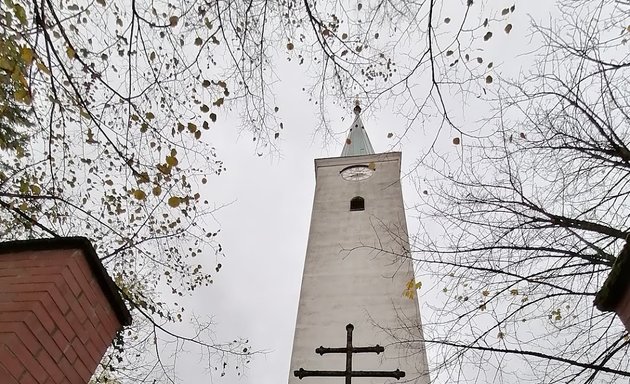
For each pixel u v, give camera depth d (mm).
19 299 4633
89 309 5109
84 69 6113
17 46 5742
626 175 6977
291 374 12445
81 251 5094
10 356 4281
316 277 15508
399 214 17828
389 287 14734
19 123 8125
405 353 11570
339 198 19344
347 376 9078
